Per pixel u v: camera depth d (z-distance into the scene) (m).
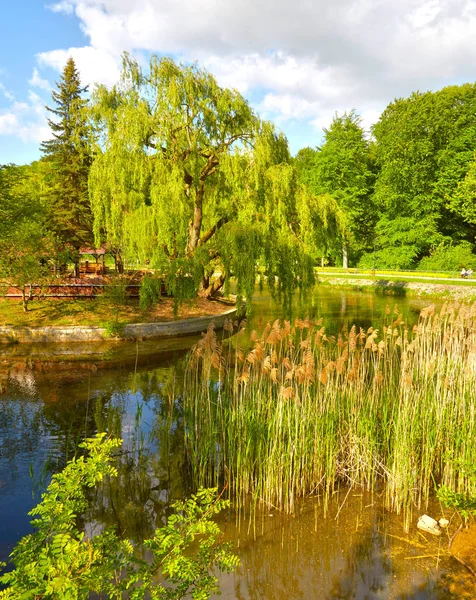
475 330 9.38
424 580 4.95
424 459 7.12
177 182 19.00
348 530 5.96
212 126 20.11
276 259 18.44
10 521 6.37
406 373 7.85
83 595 2.81
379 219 51.03
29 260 19.89
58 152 29.31
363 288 39.47
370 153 52.12
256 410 7.94
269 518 6.32
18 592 2.67
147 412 10.71
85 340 19.12
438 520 6.16
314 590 4.88
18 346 18.19
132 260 21.56
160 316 21.84
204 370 8.97
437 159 41.44
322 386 9.19
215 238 19.64
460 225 44.69
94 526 6.16
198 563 3.65
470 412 7.46
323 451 7.33
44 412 10.80
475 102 40.53
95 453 3.96
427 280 37.09
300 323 9.56
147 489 7.19
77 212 28.39
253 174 18.72
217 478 7.22
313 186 48.72
